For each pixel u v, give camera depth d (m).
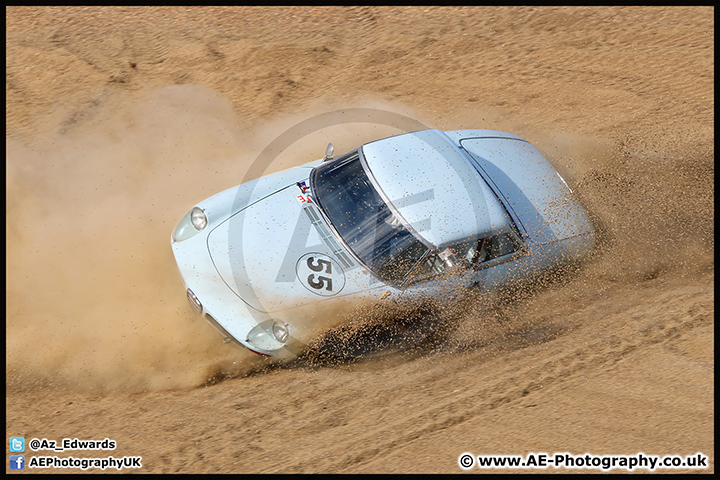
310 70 38.78
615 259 23.06
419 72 38.78
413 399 17.03
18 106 33.88
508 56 40.28
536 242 20.81
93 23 43.12
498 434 14.75
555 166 29.64
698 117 33.66
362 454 14.77
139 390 18.61
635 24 43.09
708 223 25.66
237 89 36.81
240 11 46.06
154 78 37.31
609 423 14.48
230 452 15.40
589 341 18.72
